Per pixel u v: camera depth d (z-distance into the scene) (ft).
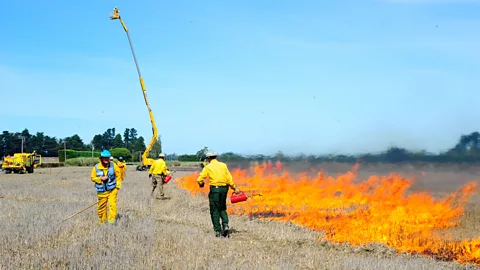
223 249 35.37
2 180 122.31
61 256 30.76
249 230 44.21
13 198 71.10
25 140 527.40
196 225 47.01
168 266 29.63
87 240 36.35
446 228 46.42
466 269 32.71
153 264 29.55
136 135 624.59
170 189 90.12
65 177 137.80
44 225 42.22
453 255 36.99
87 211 52.85
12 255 31.73
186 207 62.18
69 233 39.40
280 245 38.27
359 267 30.60
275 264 30.60
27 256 30.94
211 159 43.19
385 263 31.63
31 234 37.86
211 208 42.52
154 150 315.78
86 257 30.91
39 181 116.88
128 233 38.91
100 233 38.86
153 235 38.27
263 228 44.83
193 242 36.47
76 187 95.45
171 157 318.24
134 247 33.91
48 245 34.78
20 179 127.34
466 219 50.83
